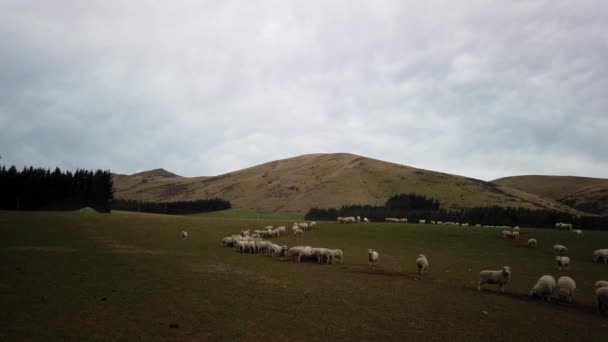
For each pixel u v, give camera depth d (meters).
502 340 16.28
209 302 20.75
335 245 55.75
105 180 134.25
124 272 28.84
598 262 45.38
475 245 57.69
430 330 17.27
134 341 14.40
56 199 119.06
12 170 114.44
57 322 16.09
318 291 24.70
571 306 23.00
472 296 24.70
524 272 36.31
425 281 29.89
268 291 24.14
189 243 53.25
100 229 63.00
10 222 61.84
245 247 46.19
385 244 57.75
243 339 15.19
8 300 19.09
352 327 17.31
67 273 27.22
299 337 15.73
